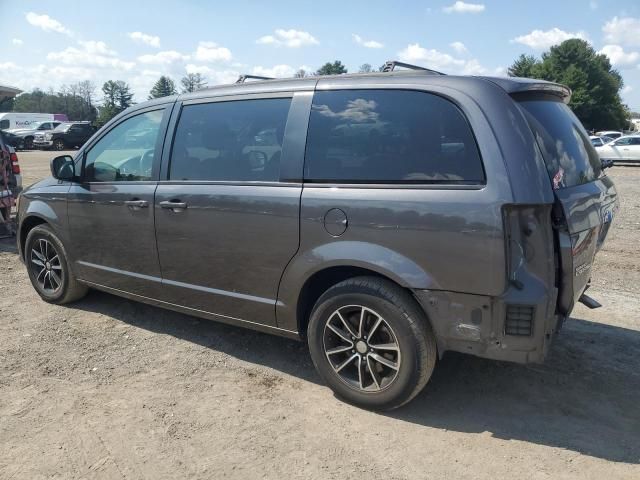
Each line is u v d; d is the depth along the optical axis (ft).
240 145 12.13
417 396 11.56
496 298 9.30
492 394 11.68
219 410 10.99
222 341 14.33
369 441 9.98
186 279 13.11
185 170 12.98
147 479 8.94
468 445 9.87
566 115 11.43
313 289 11.64
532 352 9.37
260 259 11.65
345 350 11.02
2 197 24.95
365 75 11.07
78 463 9.30
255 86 12.32
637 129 294.05
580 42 225.97
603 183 11.76
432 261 9.64
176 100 13.55
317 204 10.71
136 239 13.84
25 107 290.97
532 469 9.21
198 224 12.49
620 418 10.78
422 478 8.99
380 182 10.24
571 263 9.49
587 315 16.31
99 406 11.07
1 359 13.12
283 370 12.77
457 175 9.55
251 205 11.58
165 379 12.26
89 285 15.66
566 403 11.34
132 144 14.17
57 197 15.67
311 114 11.23
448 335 9.80
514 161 9.16
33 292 18.21
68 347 13.87
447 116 9.84
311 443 9.91
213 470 9.16
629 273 20.71
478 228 9.20
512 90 9.82
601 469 9.21
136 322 15.57
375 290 10.23
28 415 10.71
